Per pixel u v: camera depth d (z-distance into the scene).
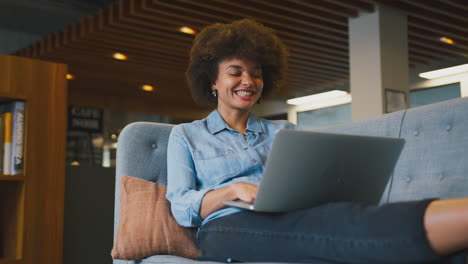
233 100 1.56
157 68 8.20
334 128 1.82
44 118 2.34
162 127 1.78
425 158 1.48
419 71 8.25
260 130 1.60
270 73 1.77
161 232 1.50
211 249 1.31
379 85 5.30
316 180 1.13
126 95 10.30
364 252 0.96
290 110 10.36
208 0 5.22
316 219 1.07
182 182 1.46
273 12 5.41
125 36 6.55
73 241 2.59
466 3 5.08
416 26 5.84
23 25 8.56
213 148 1.51
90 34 6.45
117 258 1.48
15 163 2.25
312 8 5.40
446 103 1.46
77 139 9.72
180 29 6.11
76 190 2.63
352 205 1.03
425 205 0.90
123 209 1.56
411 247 0.89
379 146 1.19
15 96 2.25
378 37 5.33
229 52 1.56
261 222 1.20
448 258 0.90
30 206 2.26
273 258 1.17
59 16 8.27
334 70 8.02
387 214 0.94
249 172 1.49
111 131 10.27
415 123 1.53
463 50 6.85
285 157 1.05
